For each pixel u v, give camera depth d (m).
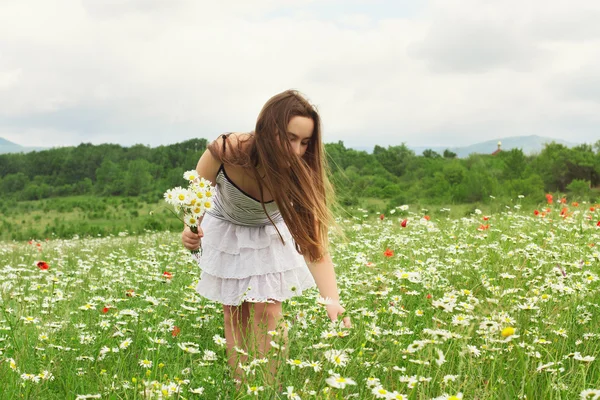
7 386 2.65
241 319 3.53
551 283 3.87
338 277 4.88
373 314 3.41
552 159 44.00
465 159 59.22
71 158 116.81
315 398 2.25
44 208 96.19
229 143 3.24
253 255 3.38
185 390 2.57
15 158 118.62
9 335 3.46
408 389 2.49
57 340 3.43
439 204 35.16
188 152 113.31
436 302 2.77
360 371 2.62
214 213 3.53
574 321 3.47
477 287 4.52
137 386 2.46
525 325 3.26
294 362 2.61
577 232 6.84
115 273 5.80
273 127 3.02
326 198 3.28
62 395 2.75
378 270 4.85
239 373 2.95
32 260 8.75
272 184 3.07
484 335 2.99
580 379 2.63
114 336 3.21
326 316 3.53
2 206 100.38
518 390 2.59
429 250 5.96
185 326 3.82
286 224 3.19
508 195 31.45
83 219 83.94
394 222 10.21
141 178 106.69
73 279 5.45
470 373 2.57
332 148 71.88
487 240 6.85
